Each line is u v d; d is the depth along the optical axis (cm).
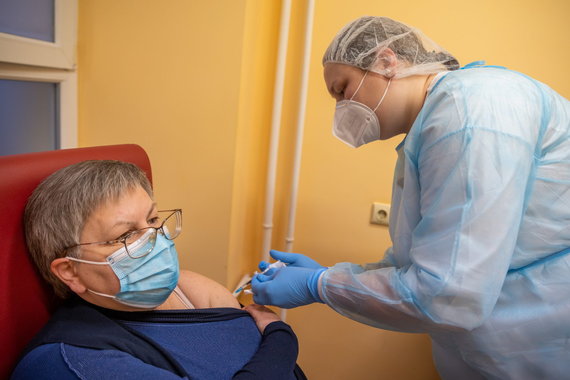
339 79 104
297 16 160
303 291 103
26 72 135
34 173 94
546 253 93
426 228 84
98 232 88
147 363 87
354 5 155
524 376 98
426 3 150
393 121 104
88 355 80
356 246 175
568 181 88
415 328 89
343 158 169
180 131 153
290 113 169
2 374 86
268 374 89
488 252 76
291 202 172
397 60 98
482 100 80
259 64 162
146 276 92
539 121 83
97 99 157
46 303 97
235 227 162
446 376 124
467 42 150
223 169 152
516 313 94
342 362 189
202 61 146
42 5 140
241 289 142
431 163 84
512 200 77
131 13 148
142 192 96
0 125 134
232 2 139
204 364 94
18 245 89
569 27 142
